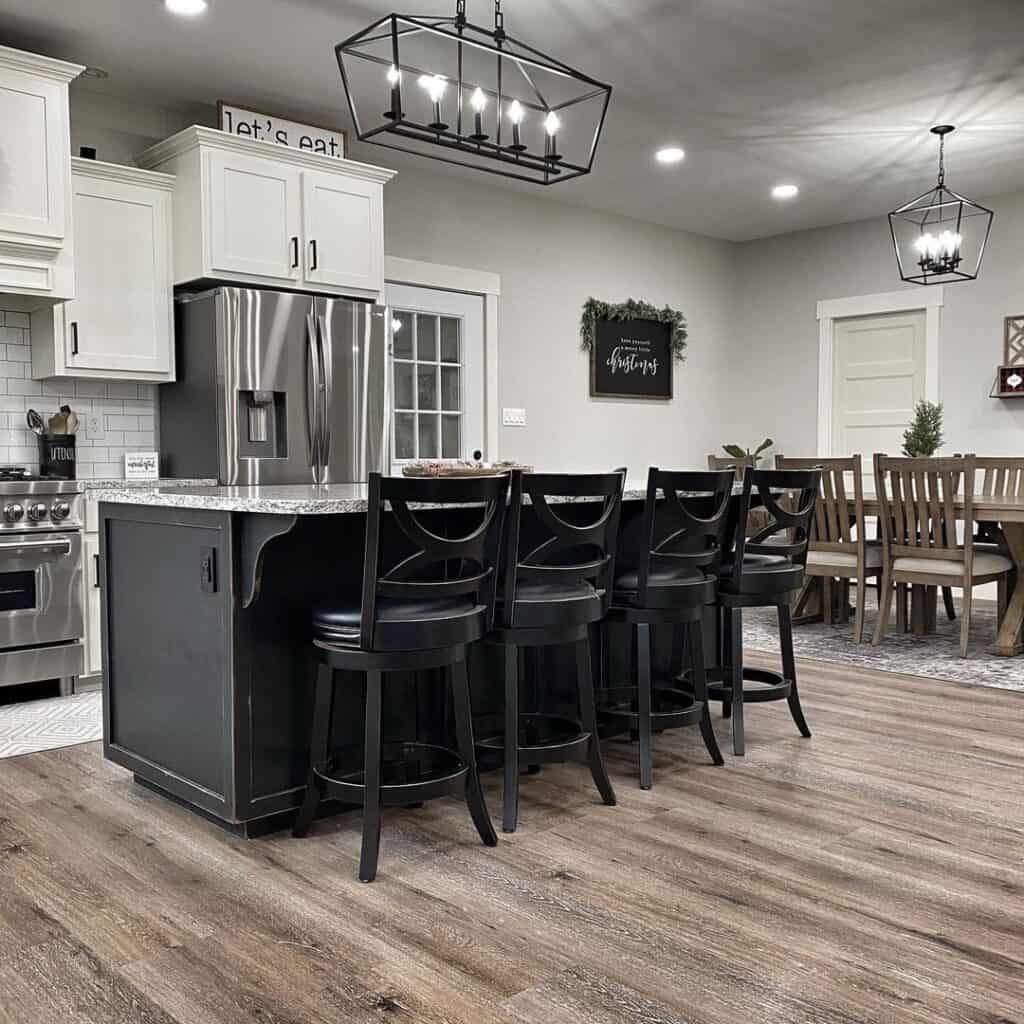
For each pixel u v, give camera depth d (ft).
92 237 13.67
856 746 10.37
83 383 14.65
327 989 5.58
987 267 21.22
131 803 8.79
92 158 14.12
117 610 9.26
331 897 6.79
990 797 8.77
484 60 13.71
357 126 9.36
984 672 13.88
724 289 25.38
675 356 23.94
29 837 7.96
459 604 7.63
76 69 12.70
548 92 14.97
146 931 6.31
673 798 8.79
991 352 21.26
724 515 9.81
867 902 6.66
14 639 12.47
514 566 7.99
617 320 22.66
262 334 14.33
